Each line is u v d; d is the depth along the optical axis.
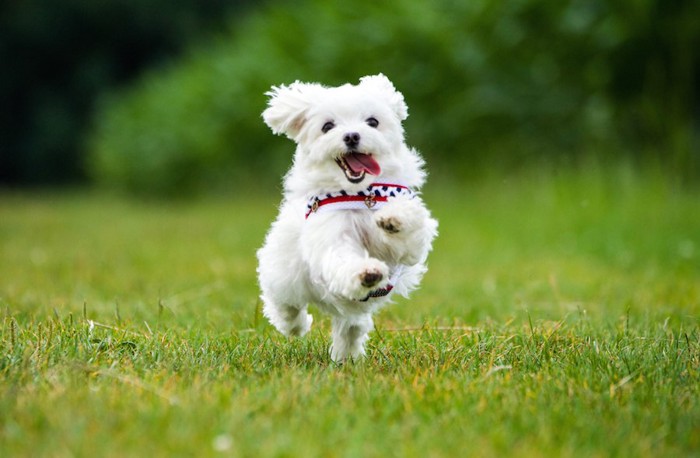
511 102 18.31
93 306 7.77
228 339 5.95
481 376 4.82
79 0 51.69
